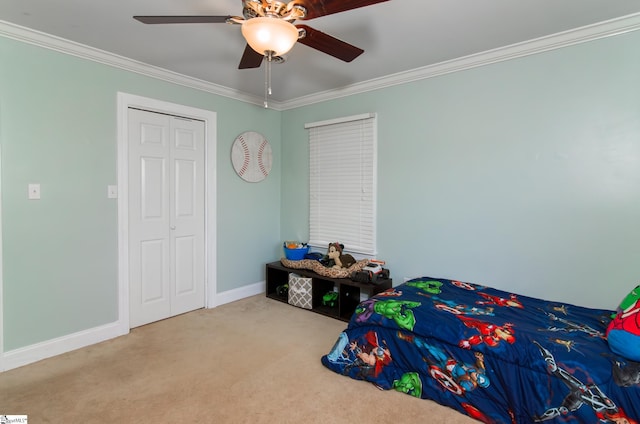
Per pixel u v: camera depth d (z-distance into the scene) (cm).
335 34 234
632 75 217
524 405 167
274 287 396
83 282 263
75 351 255
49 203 245
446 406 190
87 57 259
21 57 230
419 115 306
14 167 229
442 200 297
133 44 251
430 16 211
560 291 246
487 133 272
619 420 146
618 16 212
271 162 409
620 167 223
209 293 352
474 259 283
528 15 210
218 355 249
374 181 335
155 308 313
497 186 270
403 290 255
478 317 203
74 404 190
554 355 163
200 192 344
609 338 164
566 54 238
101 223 271
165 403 192
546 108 247
